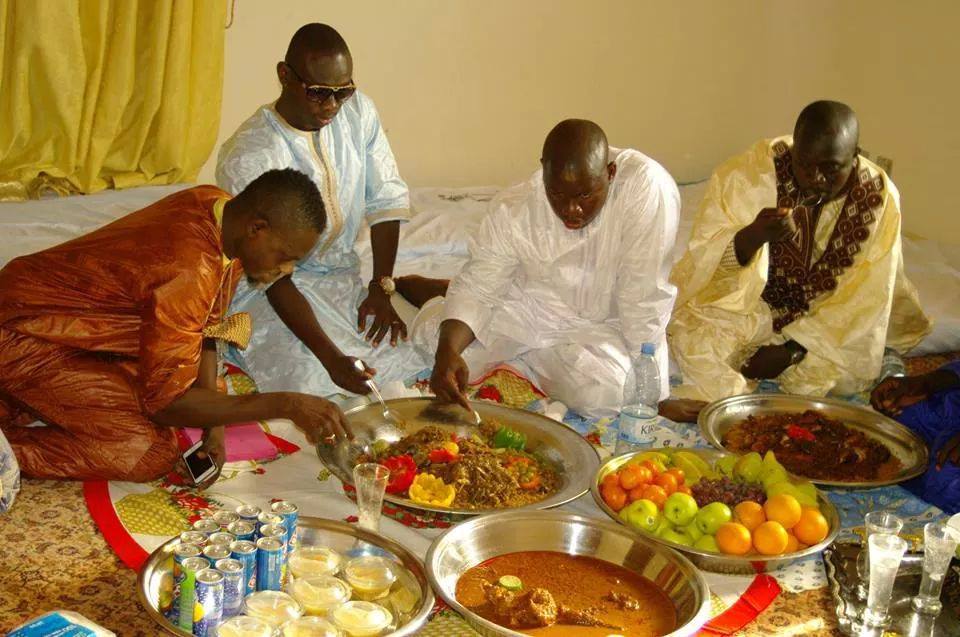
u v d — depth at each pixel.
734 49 6.37
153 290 2.59
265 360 3.44
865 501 2.99
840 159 3.25
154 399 2.67
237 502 2.75
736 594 2.48
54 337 2.76
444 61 5.69
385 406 3.09
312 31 3.29
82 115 4.71
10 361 2.75
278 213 2.59
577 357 3.38
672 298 3.33
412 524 2.67
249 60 5.25
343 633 2.08
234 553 2.17
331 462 2.79
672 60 6.26
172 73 4.81
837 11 6.26
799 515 2.58
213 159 5.32
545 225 3.30
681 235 5.04
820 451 3.09
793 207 3.51
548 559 2.48
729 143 6.56
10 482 2.59
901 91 5.87
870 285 3.54
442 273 4.43
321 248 3.64
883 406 3.36
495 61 5.81
